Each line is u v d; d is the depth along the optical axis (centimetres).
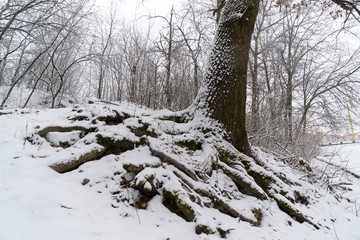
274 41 1683
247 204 493
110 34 1514
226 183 535
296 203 614
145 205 396
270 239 409
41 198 335
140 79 1191
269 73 1805
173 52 1248
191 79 1298
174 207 404
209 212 422
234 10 655
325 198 725
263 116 1177
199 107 657
